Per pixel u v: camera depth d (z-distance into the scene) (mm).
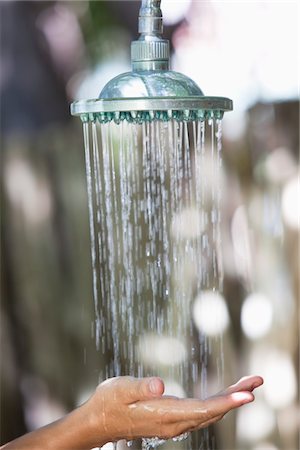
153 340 4363
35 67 5375
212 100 2141
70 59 5504
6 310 5133
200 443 4078
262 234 4930
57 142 5168
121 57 5668
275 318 4926
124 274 4496
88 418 2186
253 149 4980
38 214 5129
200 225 3088
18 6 5379
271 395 4930
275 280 4922
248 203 4938
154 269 3150
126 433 2160
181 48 5363
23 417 5176
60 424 2242
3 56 5328
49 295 5121
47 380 5148
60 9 5508
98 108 2141
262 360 4914
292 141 4969
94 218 4859
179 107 2113
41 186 5137
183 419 2068
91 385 5098
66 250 5105
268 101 5027
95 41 5598
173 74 2211
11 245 5148
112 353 4707
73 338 5121
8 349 5145
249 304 4922
